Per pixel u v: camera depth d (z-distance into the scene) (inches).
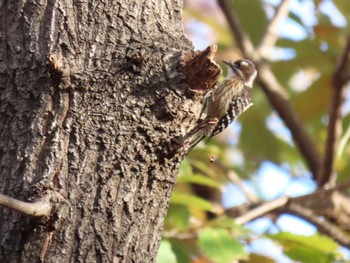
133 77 220.1
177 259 316.5
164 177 223.5
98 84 217.9
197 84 221.8
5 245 212.2
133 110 218.8
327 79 450.6
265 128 486.9
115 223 215.8
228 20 451.5
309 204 420.5
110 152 216.7
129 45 222.5
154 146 220.2
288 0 464.4
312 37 455.5
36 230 210.8
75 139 215.5
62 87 216.1
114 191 216.4
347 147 468.8
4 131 217.6
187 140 223.6
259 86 472.1
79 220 212.7
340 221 419.2
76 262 211.6
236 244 309.6
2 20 224.4
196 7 494.0
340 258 340.8
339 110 412.5
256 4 477.7
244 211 392.8
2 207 214.2
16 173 213.8
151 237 222.4
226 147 482.3
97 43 221.1
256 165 486.9
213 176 390.3
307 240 336.2
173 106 220.8
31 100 217.3
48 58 214.7
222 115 352.5
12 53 220.7
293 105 457.7
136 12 226.5
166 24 230.7
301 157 491.5
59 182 212.8
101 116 217.3
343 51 399.9
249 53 449.4
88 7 223.1
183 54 223.0
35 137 215.3
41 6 223.1
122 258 216.1
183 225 339.0
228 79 359.3
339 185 376.2
